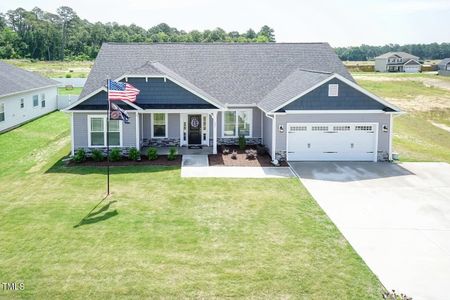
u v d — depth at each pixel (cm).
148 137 2592
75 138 2323
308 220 1476
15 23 12638
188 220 1465
